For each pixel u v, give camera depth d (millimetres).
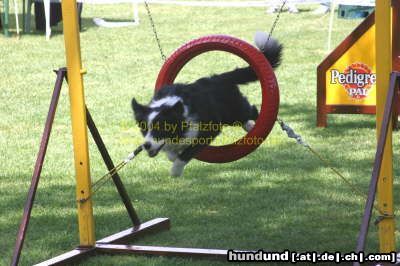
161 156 9086
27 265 5812
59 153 9320
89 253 5938
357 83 10297
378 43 5176
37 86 13406
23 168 8688
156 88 6492
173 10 23188
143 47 17094
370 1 19391
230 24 20016
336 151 9180
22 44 17391
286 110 11523
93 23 20625
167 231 6582
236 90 6512
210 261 5730
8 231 6617
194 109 5906
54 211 7137
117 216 6977
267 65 6117
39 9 19203
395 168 8336
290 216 6832
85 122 5941
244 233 6418
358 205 7113
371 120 10859
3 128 10633
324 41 17312
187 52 6422
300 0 20609
